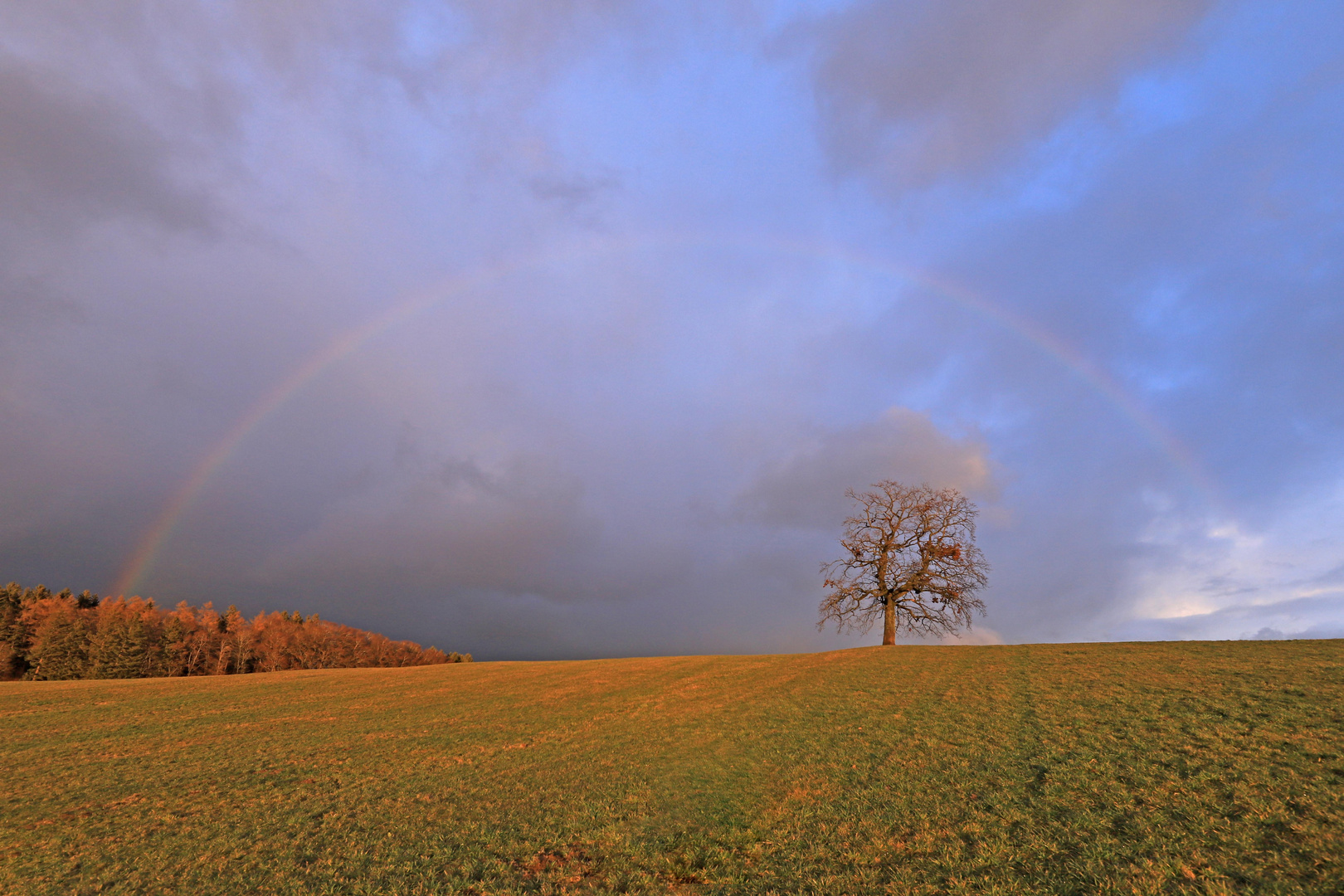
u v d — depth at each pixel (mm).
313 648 134625
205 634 119688
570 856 11141
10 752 22734
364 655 148875
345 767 19266
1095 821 10359
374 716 29219
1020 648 37312
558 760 18797
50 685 45094
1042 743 15367
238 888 10375
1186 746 13695
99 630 110438
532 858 11141
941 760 15023
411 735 24109
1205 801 10570
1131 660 27656
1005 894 8328
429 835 12656
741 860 10461
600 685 36938
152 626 115062
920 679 28078
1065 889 8305
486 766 18578
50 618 108500
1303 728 14078
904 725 19172
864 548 55156
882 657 38781
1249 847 8773
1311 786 10578
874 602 55531
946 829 10844
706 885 9633
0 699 36719
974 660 32969
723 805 13477
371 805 15008
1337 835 8734
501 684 40625
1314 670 20875
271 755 21281
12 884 10852
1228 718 15594
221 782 17719
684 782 15430
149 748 22922
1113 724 16344
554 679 41344
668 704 28062
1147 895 7875
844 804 12734
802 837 11227
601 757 18875
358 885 10188
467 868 10773
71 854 12273
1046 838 9922
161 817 14531
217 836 13039
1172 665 25062
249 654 125500
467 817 13688
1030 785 12539
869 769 14969
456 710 30031
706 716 24141
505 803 14625
